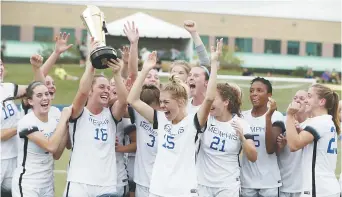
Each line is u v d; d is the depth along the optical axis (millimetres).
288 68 28969
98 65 5195
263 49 29656
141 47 24703
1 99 6250
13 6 27031
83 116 5586
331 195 5336
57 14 27844
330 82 26562
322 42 30234
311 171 5363
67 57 25141
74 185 5480
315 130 5316
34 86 5625
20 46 26188
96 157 5535
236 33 29406
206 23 29172
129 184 6320
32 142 5578
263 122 5973
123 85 5477
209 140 5566
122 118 6016
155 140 5770
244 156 6004
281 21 29578
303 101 6039
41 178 5645
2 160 6066
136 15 22969
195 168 5148
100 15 5801
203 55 6320
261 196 5953
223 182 5531
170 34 22656
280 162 6129
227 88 5621
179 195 5023
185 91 5148
